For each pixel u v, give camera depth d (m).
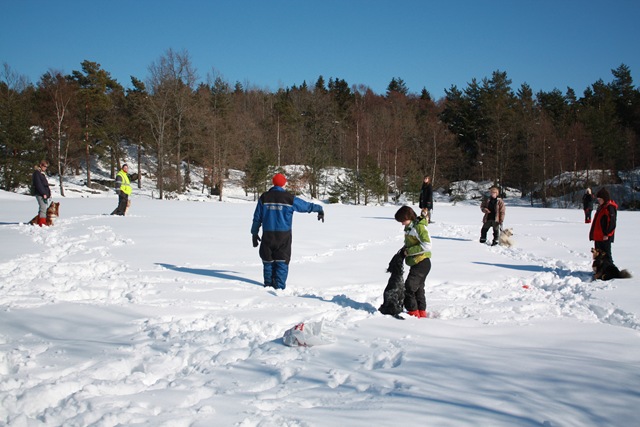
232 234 14.20
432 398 3.37
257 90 82.38
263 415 3.11
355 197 48.03
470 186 62.16
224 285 7.57
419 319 5.91
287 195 7.64
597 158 56.25
